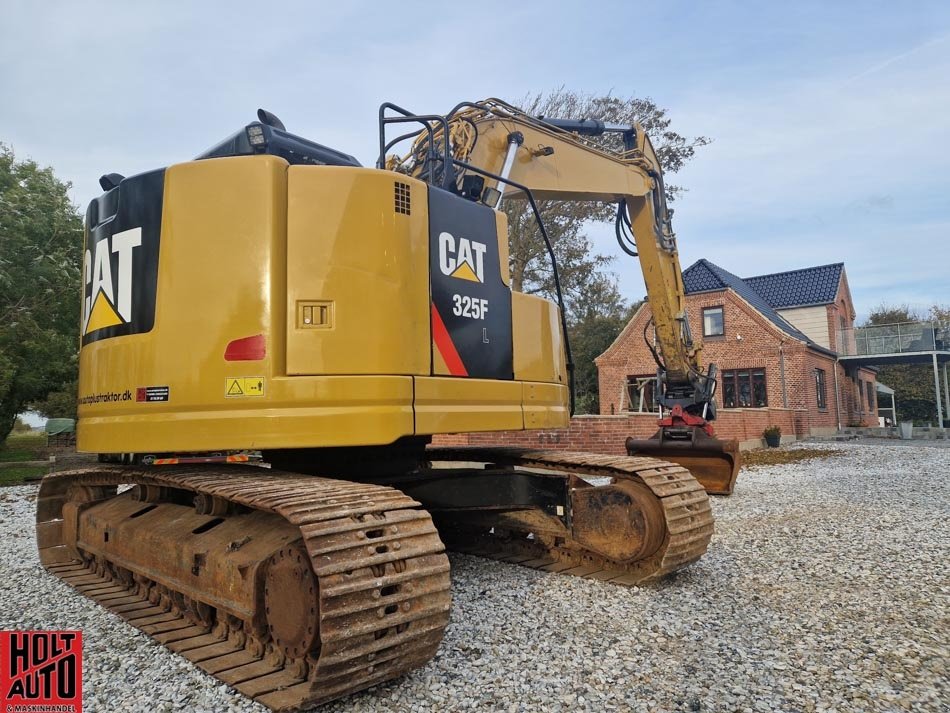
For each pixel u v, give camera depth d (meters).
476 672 3.30
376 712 2.91
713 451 9.01
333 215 3.82
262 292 3.70
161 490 4.85
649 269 8.24
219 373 3.68
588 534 5.02
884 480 11.13
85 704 3.07
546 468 5.46
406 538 3.11
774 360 24.69
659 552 4.80
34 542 7.08
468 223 4.45
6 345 15.98
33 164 18.61
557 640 3.73
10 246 16.67
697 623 4.02
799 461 14.80
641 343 26.31
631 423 13.70
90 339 4.31
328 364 3.67
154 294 3.90
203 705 3.00
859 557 5.64
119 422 3.91
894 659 3.49
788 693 3.10
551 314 5.18
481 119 6.36
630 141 8.25
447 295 4.19
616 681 3.21
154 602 4.54
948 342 28.89
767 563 5.44
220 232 3.81
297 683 3.06
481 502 5.00
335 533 2.90
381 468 4.73
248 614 3.34
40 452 18.62
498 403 4.43
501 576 5.04
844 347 30.56
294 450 4.40
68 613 4.46
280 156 4.24
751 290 30.44
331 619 2.71
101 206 4.42
